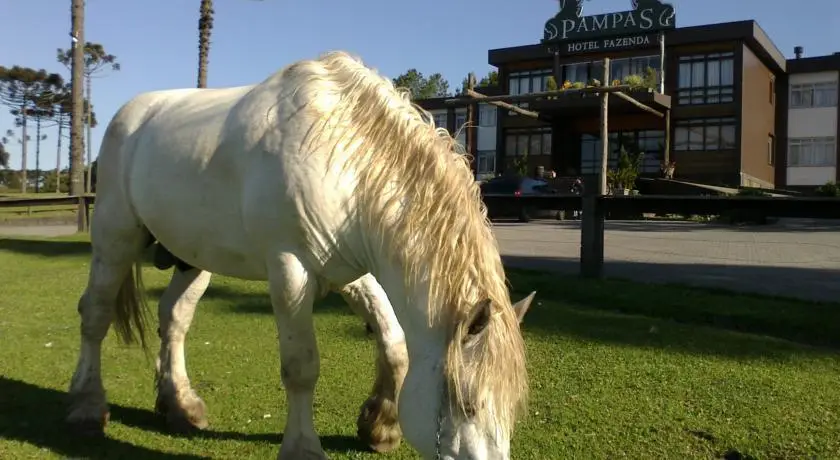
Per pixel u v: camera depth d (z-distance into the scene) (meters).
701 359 4.18
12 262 9.21
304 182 2.51
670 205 6.41
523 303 2.16
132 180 3.23
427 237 2.26
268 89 2.82
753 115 27.02
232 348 4.67
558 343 4.57
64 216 23.72
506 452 1.93
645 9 25.12
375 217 2.42
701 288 6.24
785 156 30.05
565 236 12.66
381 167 2.45
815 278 7.12
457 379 1.96
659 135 27.05
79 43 14.75
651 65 26.94
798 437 3.02
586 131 28.19
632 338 4.68
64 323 5.51
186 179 2.95
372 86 2.62
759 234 13.83
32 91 51.16
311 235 2.54
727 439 3.01
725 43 25.75
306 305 2.62
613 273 7.45
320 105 2.61
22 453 2.92
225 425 3.34
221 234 2.88
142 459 2.91
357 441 3.15
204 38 14.27
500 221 19.20
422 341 2.20
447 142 2.56
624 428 3.17
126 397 3.79
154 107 3.40
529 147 30.06
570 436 3.08
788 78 29.94
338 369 4.18
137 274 3.54
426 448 2.06
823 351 4.36
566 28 26.80
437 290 2.18
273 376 4.07
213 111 3.02
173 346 3.43
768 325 4.97
